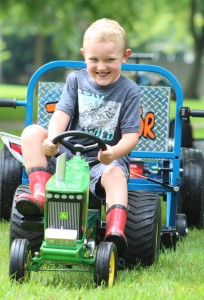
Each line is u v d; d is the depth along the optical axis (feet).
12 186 31.91
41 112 29.40
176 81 28.27
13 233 23.86
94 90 24.54
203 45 180.34
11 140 27.22
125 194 23.03
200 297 20.59
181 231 29.78
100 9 116.06
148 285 21.70
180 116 28.27
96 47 23.43
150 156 28.40
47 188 21.42
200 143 40.65
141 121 29.73
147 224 24.32
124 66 28.40
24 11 117.08
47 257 21.27
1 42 278.05
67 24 126.72
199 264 25.32
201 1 177.78
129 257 24.35
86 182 21.97
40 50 163.43
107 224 22.48
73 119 24.80
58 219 21.53
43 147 22.41
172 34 259.39
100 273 21.22
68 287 21.88
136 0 119.65
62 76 245.04
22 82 285.84
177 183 28.43
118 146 23.43
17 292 20.47
